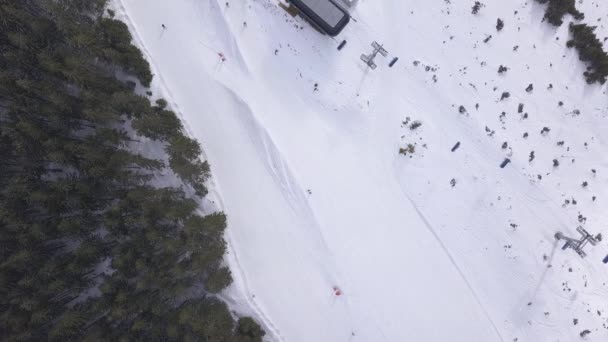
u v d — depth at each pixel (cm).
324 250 3481
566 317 3453
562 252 3466
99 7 3131
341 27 3394
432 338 3481
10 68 2792
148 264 2892
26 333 2684
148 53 3475
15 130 2694
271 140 3466
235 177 3484
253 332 3297
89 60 2973
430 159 3506
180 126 3344
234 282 3419
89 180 2897
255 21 3503
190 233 2902
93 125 3133
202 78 3506
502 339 3472
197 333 2919
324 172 3500
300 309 3481
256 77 3519
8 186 2767
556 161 3500
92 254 2873
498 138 3509
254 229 3478
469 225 3503
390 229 3512
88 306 2859
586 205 3503
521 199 3500
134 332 2889
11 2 2734
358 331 3481
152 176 3284
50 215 2848
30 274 2758
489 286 3497
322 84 3522
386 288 3494
